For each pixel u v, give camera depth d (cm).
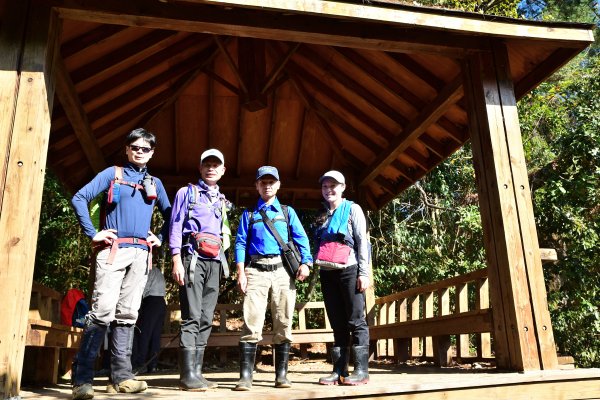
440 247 1066
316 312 985
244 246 338
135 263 301
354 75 576
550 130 1070
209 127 679
